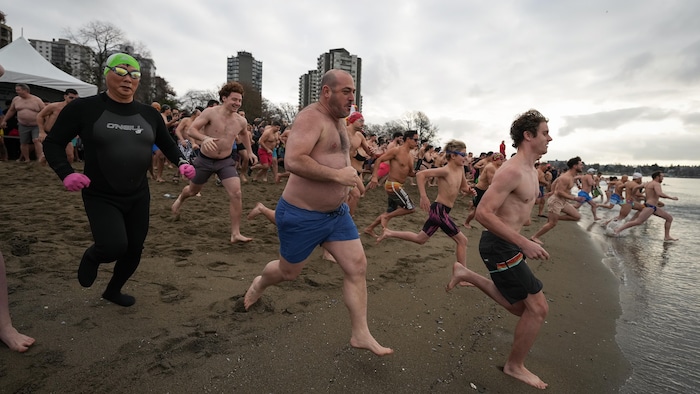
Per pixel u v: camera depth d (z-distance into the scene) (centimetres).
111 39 4475
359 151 843
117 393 225
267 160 1242
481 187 841
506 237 262
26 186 813
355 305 268
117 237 273
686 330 409
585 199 1380
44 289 344
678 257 795
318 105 263
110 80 276
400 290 435
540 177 1313
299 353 284
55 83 1398
